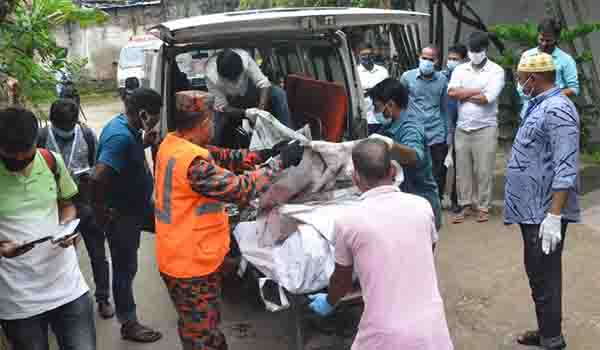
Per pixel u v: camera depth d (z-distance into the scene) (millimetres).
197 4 22969
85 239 4434
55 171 2945
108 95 22281
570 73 5547
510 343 3877
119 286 4051
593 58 7820
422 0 10508
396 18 4324
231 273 4512
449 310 4336
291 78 5461
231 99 4855
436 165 6148
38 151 2908
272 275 3396
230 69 4457
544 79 3465
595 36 7965
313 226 3229
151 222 4020
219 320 3244
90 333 2949
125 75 15945
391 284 2395
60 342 2955
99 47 22703
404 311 2381
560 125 3352
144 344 4121
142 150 3828
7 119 2639
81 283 2971
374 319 2396
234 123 4742
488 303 4406
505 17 9250
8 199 2727
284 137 3977
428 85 5945
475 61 5805
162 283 5137
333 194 3539
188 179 2969
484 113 5863
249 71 4750
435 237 2596
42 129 4164
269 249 3498
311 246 3168
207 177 2955
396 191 2559
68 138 4195
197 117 3094
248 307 4570
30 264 2748
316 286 3213
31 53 4203
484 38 5707
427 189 3717
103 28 22578
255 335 4152
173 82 4887
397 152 3408
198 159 2986
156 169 3188
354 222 2459
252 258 3527
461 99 5863
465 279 4801
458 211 6387
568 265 4895
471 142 5961
